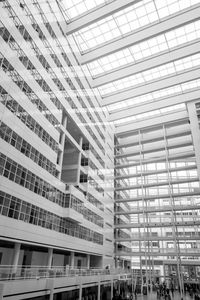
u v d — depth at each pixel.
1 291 14.05
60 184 29.80
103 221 44.75
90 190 39.62
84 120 39.31
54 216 27.50
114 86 45.62
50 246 26.11
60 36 31.80
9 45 20.88
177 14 30.91
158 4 30.41
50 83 28.55
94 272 31.98
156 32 31.70
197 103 46.94
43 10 27.58
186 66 39.72
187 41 35.03
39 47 26.27
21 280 16.14
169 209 46.50
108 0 30.05
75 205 32.31
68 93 33.66
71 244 31.08
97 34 34.97
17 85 21.81
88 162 40.06
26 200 22.12
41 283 18.23
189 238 43.09
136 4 30.59
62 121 33.38
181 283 40.75
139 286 45.78
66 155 38.59
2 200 18.95
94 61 39.66
